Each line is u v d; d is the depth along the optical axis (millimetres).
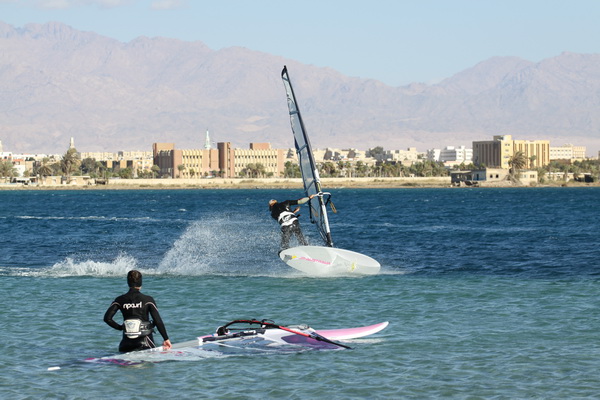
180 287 38688
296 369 22094
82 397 19672
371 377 21328
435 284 39344
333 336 26062
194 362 22703
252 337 25234
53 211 161375
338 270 42625
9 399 19484
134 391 20156
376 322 29047
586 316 29906
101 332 27297
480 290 37156
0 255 58500
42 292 37094
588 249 61031
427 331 27219
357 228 96125
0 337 26375
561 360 23016
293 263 41312
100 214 145625
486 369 22094
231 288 38188
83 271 46125
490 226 98875
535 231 85938
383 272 45000
